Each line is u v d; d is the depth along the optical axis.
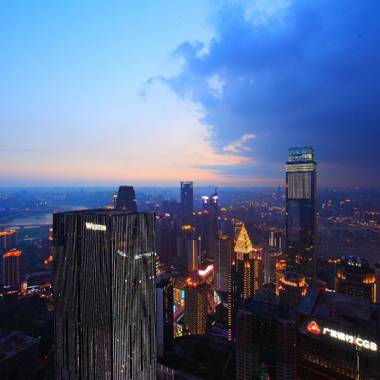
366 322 55.94
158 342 157.62
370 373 52.12
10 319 185.50
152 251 106.38
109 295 91.75
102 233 93.31
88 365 96.44
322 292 68.06
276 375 116.56
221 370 141.38
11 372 121.06
